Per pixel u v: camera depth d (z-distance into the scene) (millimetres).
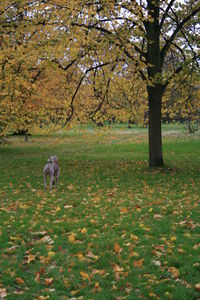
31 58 13172
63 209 10117
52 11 12906
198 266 5875
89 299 4980
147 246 6844
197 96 18906
